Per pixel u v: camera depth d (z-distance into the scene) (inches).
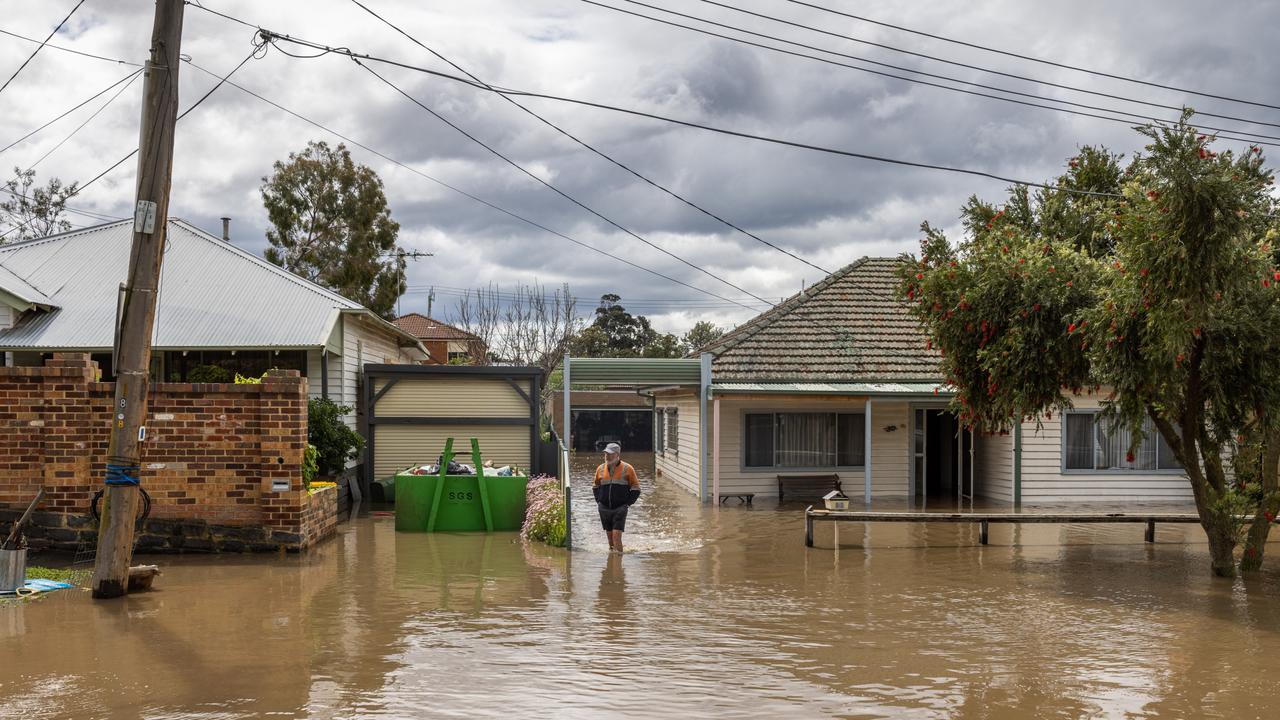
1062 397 515.8
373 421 855.7
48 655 310.7
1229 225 405.4
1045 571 493.7
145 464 522.6
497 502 654.5
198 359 821.2
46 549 498.6
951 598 420.5
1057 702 268.4
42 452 502.3
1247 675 296.7
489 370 863.1
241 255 915.4
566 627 357.7
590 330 2470.5
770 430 874.8
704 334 2593.5
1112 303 442.6
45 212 1723.7
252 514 529.7
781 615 382.3
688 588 442.0
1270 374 434.0
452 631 349.4
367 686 277.9
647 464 1424.7
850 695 273.3
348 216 1749.5
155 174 400.8
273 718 248.8
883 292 923.4
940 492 949.8
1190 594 431.5
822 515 576.7
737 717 252.4
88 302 829.2
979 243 547.2
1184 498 851.4
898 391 830.5
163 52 400.8
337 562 508.4
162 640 331.6
